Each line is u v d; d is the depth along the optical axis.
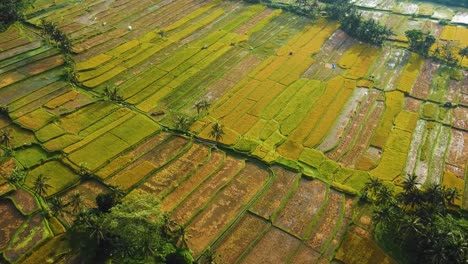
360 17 142.00
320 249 74.75
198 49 131.75
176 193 84.50
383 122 103.81
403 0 166.88
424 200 74.88
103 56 126.69
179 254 70.50
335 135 100.25
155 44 133.62
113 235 69.56
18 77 115.94
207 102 105.81
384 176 88.62
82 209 75.56
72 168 88.69
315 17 150.88
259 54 130.62
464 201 82.88
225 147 95.19
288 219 80.06
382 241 75.62
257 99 110.81
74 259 71.31
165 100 110.50
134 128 100.38
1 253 72.12
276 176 88.62
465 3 160.75
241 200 83.44
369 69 124.38
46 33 129.62
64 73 117.06
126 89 113.81
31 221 77.50
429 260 68.31
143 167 89.81
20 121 100.75
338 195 84.69
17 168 87.44
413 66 125.69
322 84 117.19
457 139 99.31
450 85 118.06
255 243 75.56
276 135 99.12
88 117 103.50
